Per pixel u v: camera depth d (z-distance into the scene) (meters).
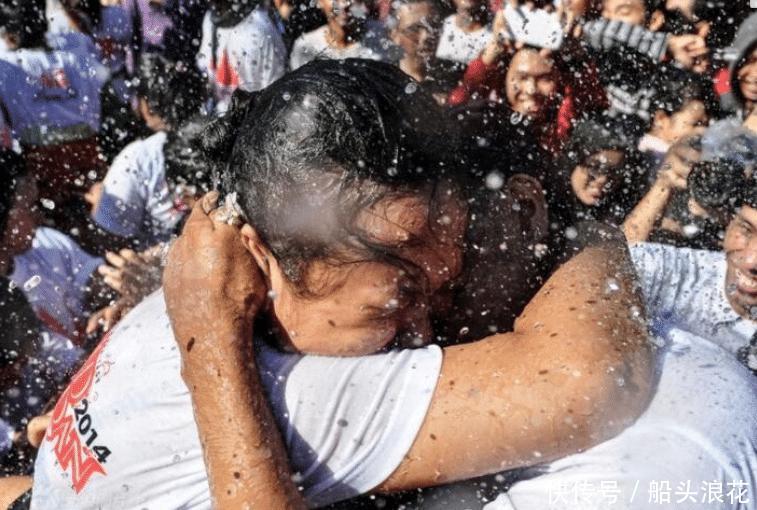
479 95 3.46
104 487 1.63
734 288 2.24
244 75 3.78
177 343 1.53
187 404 1.57
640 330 1.53
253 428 1.46
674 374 1.51
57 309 2.94
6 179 2.89
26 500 1.93
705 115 3.48
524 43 3.45
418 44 3.57
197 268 1.52
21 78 3.82
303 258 1.48
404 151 1.43
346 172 1.42
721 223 2.60
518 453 1.47
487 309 1.60
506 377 1.47
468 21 3.53
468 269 1.55
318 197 1.43
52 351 2.89
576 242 1.67
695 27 3.60
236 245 1.54
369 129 1.42
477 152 1.54
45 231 3.03
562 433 1.45
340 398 1.50
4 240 2.92
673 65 3.53
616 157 3.03
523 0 3.51
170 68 3.73
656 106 3.48
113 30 3.92
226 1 3.86
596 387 1.43
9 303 2.88
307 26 3.92
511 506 1.54
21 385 2.80
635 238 2.89
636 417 1.48
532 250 1.60
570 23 3.52
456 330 1.62
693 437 1.45
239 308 1.51
